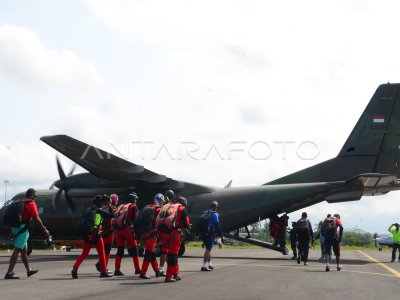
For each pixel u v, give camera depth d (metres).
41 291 9.87
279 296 9.41
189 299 8.88
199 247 46.84
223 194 24.56
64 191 24.89
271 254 28.72
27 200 12.32
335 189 23.31
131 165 22.09
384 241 52.16
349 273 14.97
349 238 107.75
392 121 23.62
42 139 20.61
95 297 9.01
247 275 13.72
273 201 23.83
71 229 24.98
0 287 10.55
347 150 24.02
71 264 18.09
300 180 24.55
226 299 8.94
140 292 9.79
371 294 10.01
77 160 22.42
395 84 23.70
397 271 16.19
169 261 11.74
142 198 24.81
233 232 25.64
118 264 13.52
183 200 12.95
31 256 24.62
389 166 23.45
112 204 14.58
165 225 11.73
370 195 24.45
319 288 10.86
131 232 13.38
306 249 18.72
